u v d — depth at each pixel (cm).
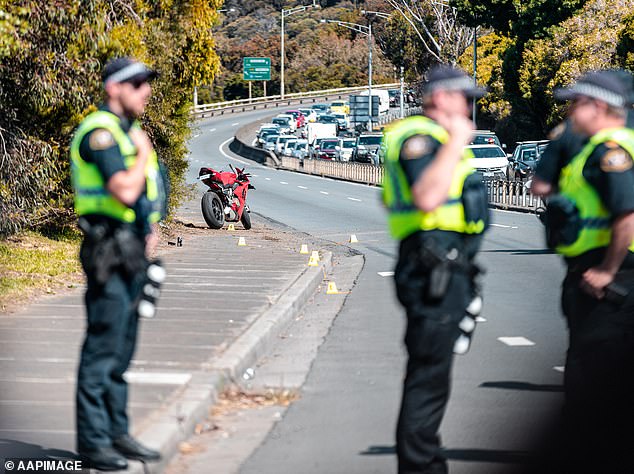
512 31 19650
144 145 1862
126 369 1953
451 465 2081
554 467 2061
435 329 1753
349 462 2119
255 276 4912
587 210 2089
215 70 7850
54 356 2877
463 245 1775
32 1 4628
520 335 3612
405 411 1809
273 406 2612
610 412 2148
